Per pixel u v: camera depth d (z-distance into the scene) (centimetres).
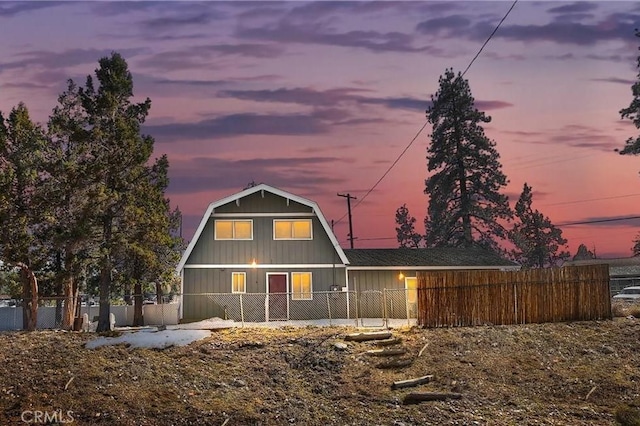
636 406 1484
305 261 2986
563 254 7250
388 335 2055
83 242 2508
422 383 1664
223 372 1736
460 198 5038
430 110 5316
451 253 3356
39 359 1755
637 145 4497
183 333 2080
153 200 2883
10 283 3225
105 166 2573
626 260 5912
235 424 1355
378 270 3058
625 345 1952
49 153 2541
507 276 2300
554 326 2212
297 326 2353
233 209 3019
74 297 2661
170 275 3231
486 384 1648
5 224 2352
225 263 2964
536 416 1426
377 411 1463
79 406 1402
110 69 2820
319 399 1558
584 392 1587
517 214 7131
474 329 2159
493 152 5056
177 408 1433
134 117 2848
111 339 2000
